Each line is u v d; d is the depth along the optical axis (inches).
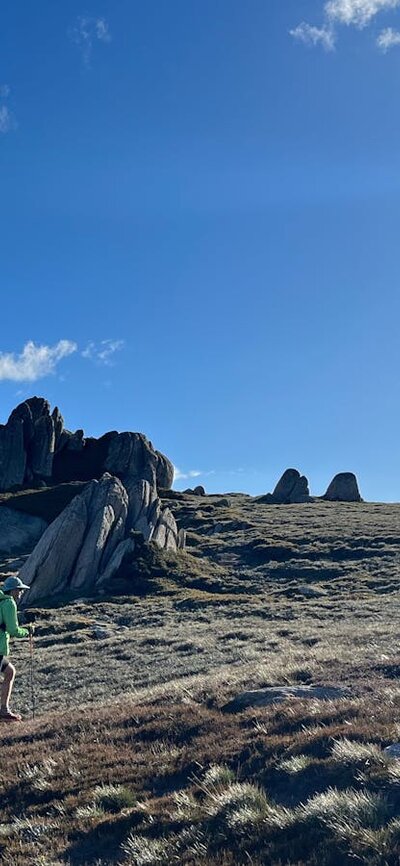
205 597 1887.3
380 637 1045.8
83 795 466.0
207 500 3718.0
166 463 3996.1
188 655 1211.2
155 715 626.2
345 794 361.4
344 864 309.0
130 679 1090.1
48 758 552.4
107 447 4065.0
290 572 2207.2
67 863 377.4
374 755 404.5
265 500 3865.7
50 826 426.0
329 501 3878.0
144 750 541.3
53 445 3811.5
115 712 677.9
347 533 2655.0
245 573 2230.6
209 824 381.4
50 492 3275.1
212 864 336.5
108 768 508.4
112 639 1432.1
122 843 387.9
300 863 315.6
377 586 1932.8
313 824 347.9
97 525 2293.3
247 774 446.3
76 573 2170.3
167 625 1595.7
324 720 512.4
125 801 446.0
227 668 1013.8
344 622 1417.3
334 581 2032.5
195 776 464.1
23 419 3833.7
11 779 521.7
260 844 346.6
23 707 1002.7
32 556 2220.7
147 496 2571.4
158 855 360.5
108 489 2460.6
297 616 1553.9
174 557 2317.9
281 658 932.6
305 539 2600.9
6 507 3090.6
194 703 662.5
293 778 415.8
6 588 514.3
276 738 492.7
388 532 2632.9
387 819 336.5
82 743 582.2
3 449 3663.9
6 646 503.2
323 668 756.0
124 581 2116.1
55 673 1202.6
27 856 395.9
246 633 1327.5
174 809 413.7
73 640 1510.8
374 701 547.2
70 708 906.1
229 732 538.6
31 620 1771.7
